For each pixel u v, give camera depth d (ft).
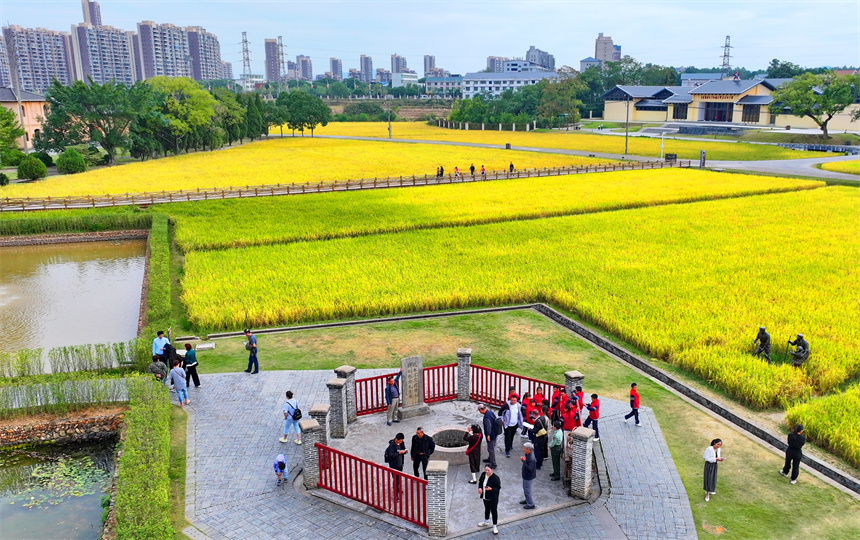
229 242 163.73
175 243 172.35
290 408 69.41
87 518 58.85
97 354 91.81
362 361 93.81
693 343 95.71
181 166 329.52
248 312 109.50
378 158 378.94
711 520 56.39
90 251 175.73
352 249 158.92
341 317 114.73
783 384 80.79
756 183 264.31
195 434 71.97
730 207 216.54
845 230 177.99
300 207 214.07
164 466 57.57
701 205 221.87
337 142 499.92
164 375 82.48
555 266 142.51
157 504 50.83
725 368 84.89
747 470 64.95
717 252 154.30
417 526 55.42
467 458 64.59
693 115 555.28
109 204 210.38
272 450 68.80
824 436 68.80
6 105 358.84
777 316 106.52
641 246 161.79
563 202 223.30
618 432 72.38
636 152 402.11
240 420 75.25
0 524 57.77
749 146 415.85
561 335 106.01
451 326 109.91
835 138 418.72
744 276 132.46
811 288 123.54
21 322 119.24
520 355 96.78
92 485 65.10
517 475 63.00
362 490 58.39
